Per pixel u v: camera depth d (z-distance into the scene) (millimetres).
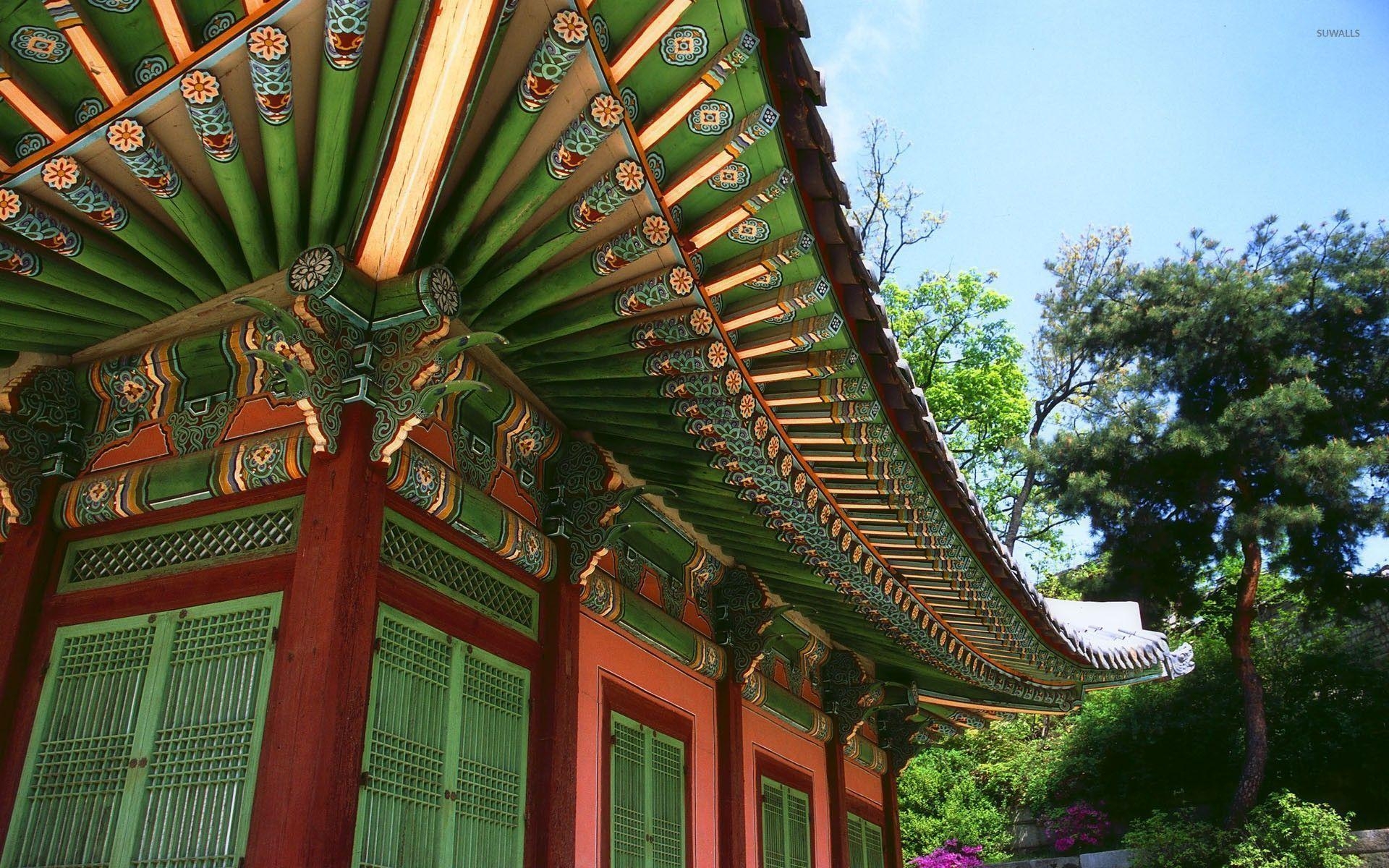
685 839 7812
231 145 3957
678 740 8039
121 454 5441
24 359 5480
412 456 5109
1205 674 24844
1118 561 25625
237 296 4922
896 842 13336
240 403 5207
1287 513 22703
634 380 6000
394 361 4781
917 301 30297
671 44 3949
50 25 3633
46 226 4293
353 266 4688
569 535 6531
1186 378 25703
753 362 5871
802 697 11070
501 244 4648
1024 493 30609
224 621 4852
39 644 5211
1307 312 25062
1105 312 27172
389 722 4855
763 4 3807
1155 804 24344
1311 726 23062
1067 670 11938
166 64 3803
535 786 5926
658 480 7461
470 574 5746
